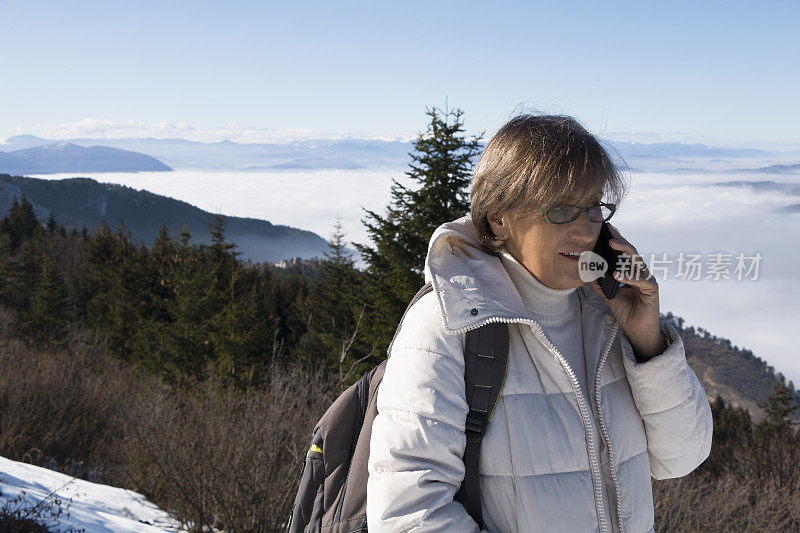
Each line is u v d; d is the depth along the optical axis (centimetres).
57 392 934
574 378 95
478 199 101
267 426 487
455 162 1441
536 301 101
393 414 90
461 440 89
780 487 1008
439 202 1469
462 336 94
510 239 102
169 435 518
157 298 3041
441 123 1462
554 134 91
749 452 1205
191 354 1844
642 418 106
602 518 94
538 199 90
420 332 95
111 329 3152
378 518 85
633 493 99
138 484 582
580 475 94
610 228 97
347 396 121
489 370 92
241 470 464
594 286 100
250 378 727
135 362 2364
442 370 91
